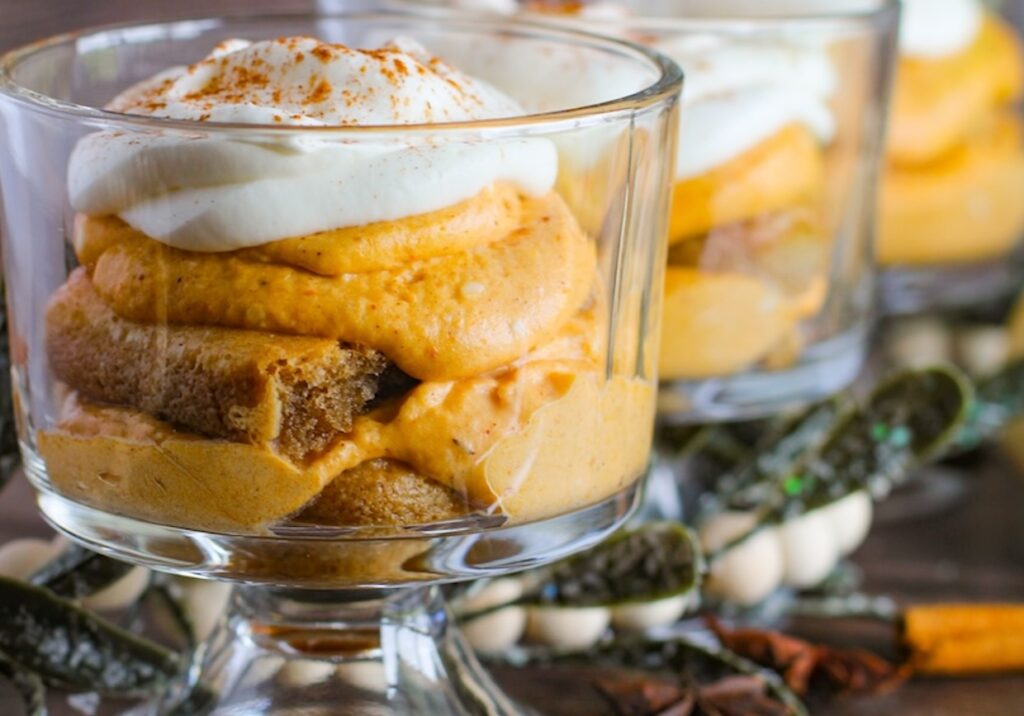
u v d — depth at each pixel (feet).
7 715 1.33
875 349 1.98
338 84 1.18
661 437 1.54
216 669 1.28
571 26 1.43
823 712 1.42
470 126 1.13
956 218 1.88
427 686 1.27
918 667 1.44
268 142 1.11
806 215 1.48
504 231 1.17
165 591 1.38
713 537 1.46
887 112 1.57
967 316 2.03
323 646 1.26
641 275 1.22
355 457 1.14
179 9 1.93
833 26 1.48
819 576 1.50
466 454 1.15
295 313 1.13
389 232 1.14
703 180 1.42
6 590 1.29
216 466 1.14
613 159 1.18
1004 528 1.79
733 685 1.38
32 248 1.19
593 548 1.38
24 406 1.22
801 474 1.48
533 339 1.15
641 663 1.41
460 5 1.49
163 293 1.14
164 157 1.12
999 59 1.91
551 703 1.39
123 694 1.34
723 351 1.46
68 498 1.19
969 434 1.78
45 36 1.86
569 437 1.18
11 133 1.18
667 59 1.26
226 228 1.13
